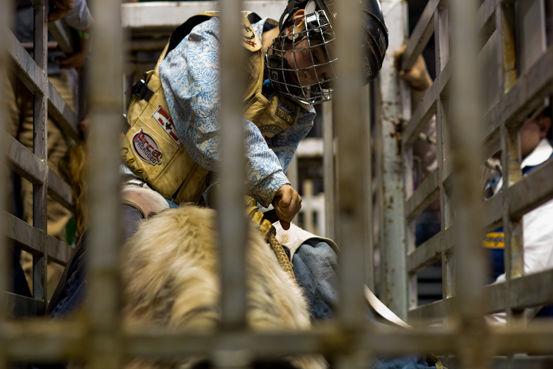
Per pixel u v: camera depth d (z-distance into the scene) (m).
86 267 2.75
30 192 4.74
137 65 5.29
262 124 3.49
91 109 1.46
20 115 4.45
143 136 3.33
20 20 4.55
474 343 1.45
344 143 1.45
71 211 4.16
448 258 3.48
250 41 3.29
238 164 1.45
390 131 4.79
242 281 1.42
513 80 2.66
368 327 1.46
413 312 4.25
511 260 2.52
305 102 3.47
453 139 1.51
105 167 1.44
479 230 1.47
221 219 1.43
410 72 4.70
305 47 3.26
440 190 3.60
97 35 1.46
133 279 2.27
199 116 3.10
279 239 3.25
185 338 1.41
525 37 3.04
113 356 1.40
